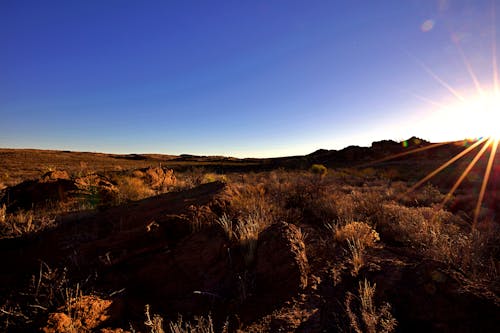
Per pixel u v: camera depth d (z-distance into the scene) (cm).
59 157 6388
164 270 393
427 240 480
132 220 555
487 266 366
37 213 733
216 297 330
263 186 909
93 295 321
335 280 334
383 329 242
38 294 333
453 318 245
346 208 662
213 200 624
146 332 282
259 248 394
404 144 5841
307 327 258
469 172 2159
